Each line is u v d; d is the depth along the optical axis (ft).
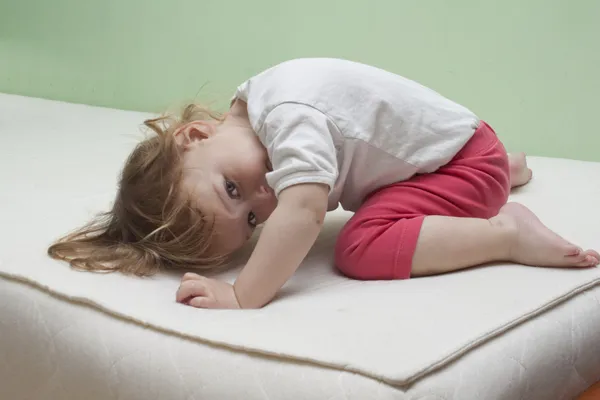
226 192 3.12
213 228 3.11
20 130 6.32
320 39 6.51
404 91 3.44
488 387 2.13
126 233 3.38
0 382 2.88
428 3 5.85
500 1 5.53
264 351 2.22
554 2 5.32
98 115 7.14
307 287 3.00
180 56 7.43
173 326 2.45
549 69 5.45
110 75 8.00
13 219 3.69
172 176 3.17
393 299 2.65
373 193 3.44
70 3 8.07
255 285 2.77
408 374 2.01
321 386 2.08
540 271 2.96
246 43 6.97
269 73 3.56
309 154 2.95
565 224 3.66
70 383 2.60
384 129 3.33
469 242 3.00
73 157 5.26
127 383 2.42
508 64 5.61
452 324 2.36
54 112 7.26
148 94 7.75
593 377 2.67
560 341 2.49
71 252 3.19
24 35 8.55
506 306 2.54
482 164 3.39
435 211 3.25
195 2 7.19
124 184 3.36
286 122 3.12
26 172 4.74
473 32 5.70
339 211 4.21
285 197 2.89
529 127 5.64
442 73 5.92
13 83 8.79
